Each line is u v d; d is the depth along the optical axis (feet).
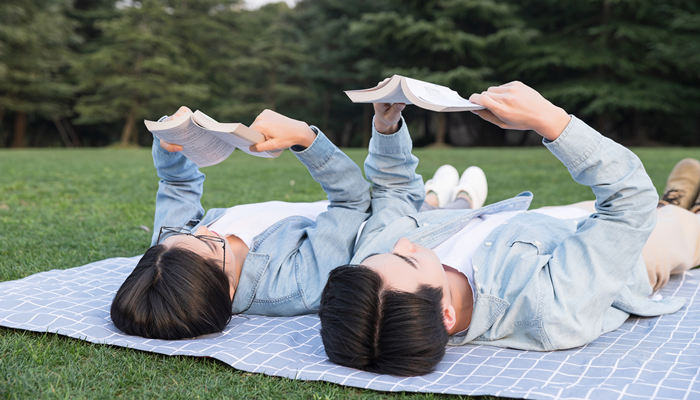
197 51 95.35
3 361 5.03
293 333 5.83
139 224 13.04
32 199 17.21
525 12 85.25
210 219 7.00
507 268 5.59
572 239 5.41
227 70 103.04
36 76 82.38
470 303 5.60
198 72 95.25
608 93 75.25
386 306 4.63
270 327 6.04
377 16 78.43
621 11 75.25
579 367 5.01
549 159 35.99
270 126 5.90
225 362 5.03
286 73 101.76
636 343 5.61
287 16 108.78
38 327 5.76
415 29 76.59
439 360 4.80
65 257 9.50
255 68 98.84
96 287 7.28
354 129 108.68
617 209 5.14
